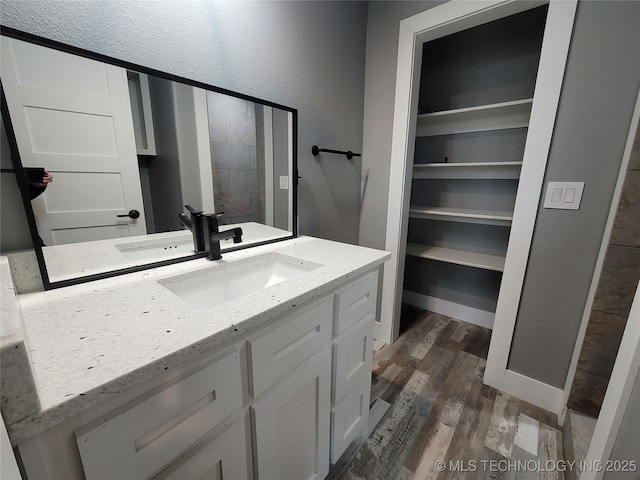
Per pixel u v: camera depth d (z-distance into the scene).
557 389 1.44
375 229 2.00
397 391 1.59
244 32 1.14
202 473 0.62
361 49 1.78
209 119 1.07
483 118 1.97
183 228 1.05
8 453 0.34
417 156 2.38
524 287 1.45
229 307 0.69
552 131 1.27
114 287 0.80
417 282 2.64
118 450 0.49
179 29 0.95
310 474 0.99
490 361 1.61
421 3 1.55
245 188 1.24
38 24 0.69
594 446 0.88
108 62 0.80
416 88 1.72
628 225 1.07
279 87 1.32
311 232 1.67
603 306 1.16
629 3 1.06
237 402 0.68
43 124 0.71
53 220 0.75
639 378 0.75
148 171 0.93
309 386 0.91
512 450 1.25
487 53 1.99
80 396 0.42
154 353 0.51
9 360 0.36
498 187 2.08
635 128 1.03
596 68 1.15
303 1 1.36
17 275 0.72
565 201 1.28
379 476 1.13
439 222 2.39
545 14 1.75
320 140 1.60
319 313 0.89
